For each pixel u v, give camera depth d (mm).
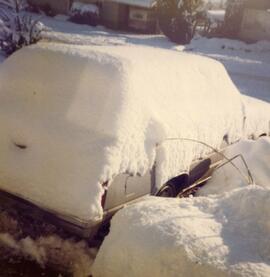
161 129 4695
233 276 3059
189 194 5727
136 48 5574
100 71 4512
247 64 20219
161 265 3309
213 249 3277
